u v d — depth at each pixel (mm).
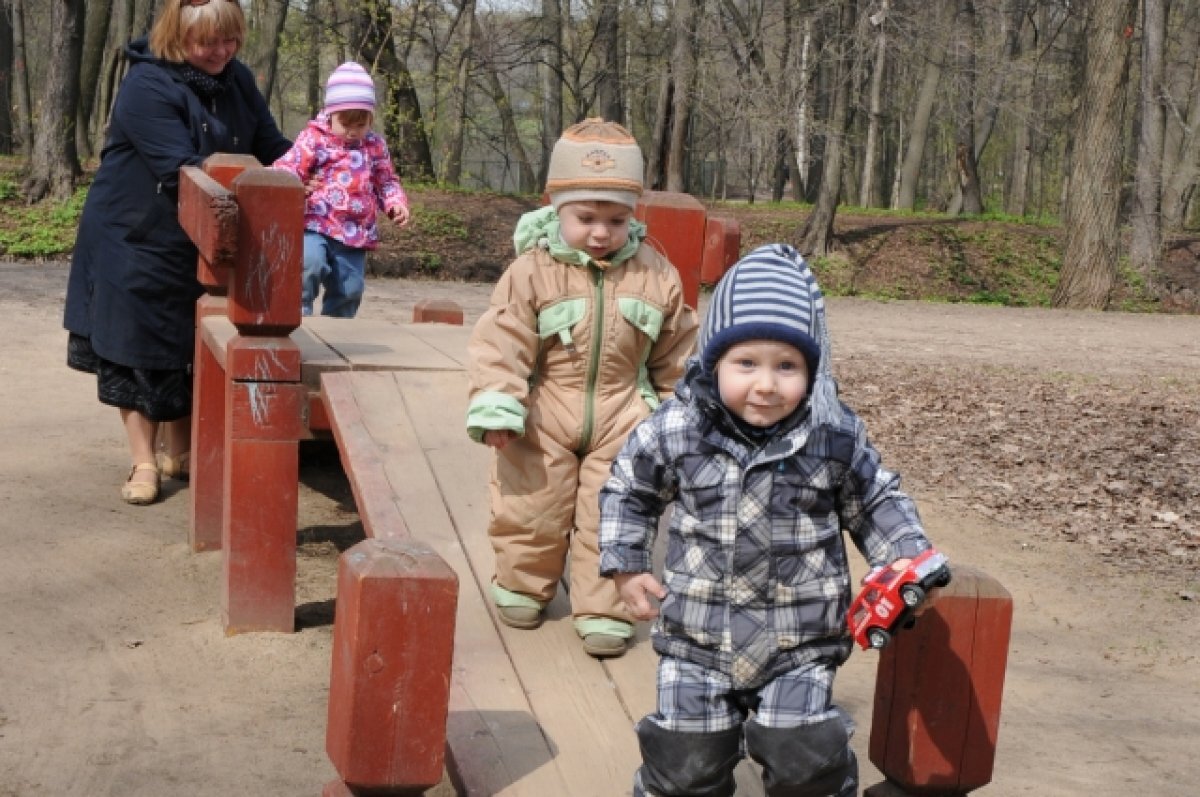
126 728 4137
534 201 25359
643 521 2826
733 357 2689
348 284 6996
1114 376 13055
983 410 10812
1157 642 5656
